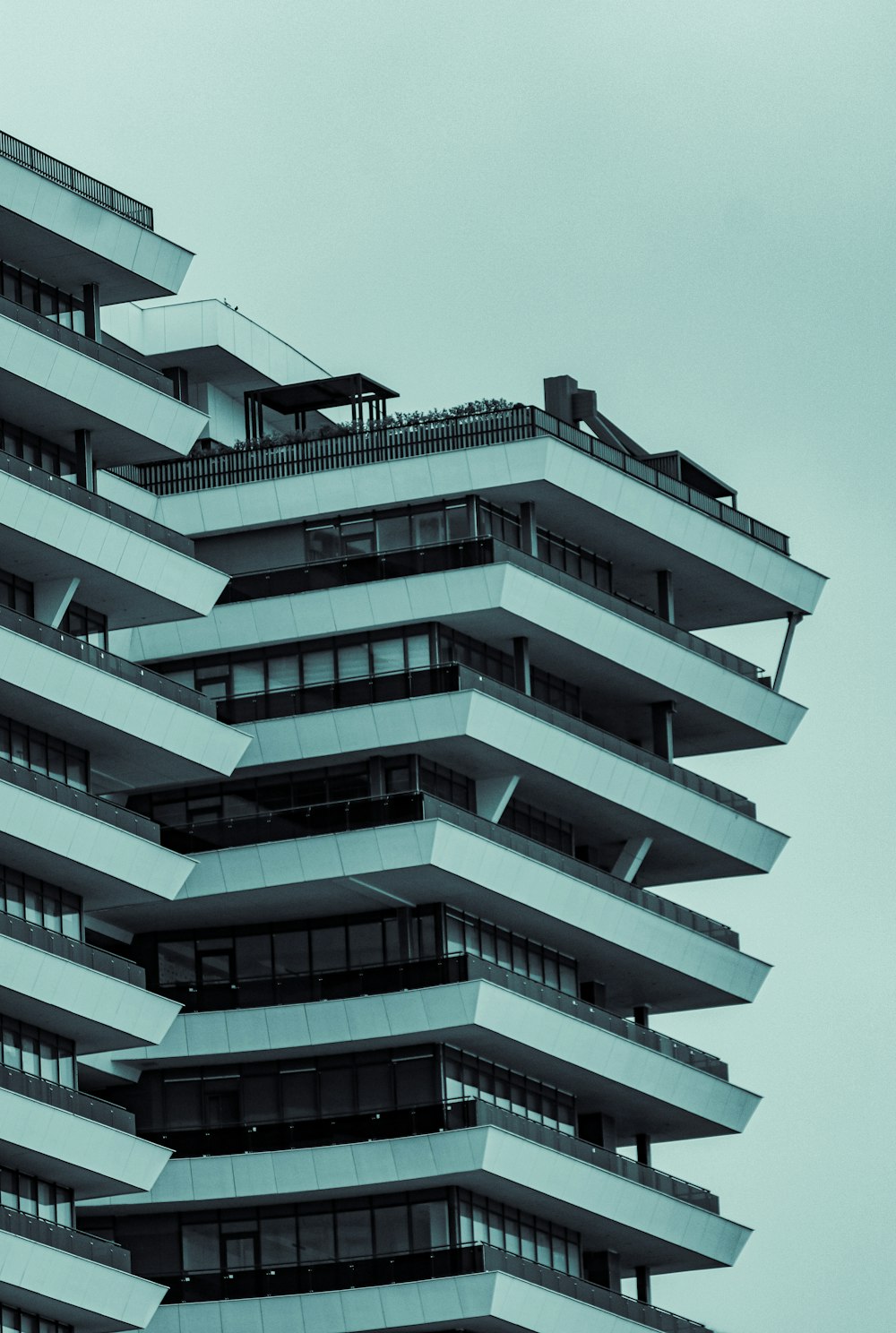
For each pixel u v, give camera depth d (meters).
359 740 121.88
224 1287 120.75
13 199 110.31
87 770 114.38
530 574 122.62
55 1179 110.81
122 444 115.06
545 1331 120.69
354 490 124.25
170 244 114.75
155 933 123.44
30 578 113.12
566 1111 126.06
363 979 121.88
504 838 122.25
